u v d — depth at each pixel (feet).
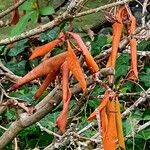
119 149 2.20
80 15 2.03
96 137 3.34
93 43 4.92
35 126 4.24
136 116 4.08
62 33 1.94
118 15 2.19
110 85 2.13
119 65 4.48
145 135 4.05
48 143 4.25
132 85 4.35
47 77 2.03
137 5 6.76
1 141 2.50
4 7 7.73
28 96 4.51
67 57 1.93
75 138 3.19
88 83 2.13
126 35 2.35
